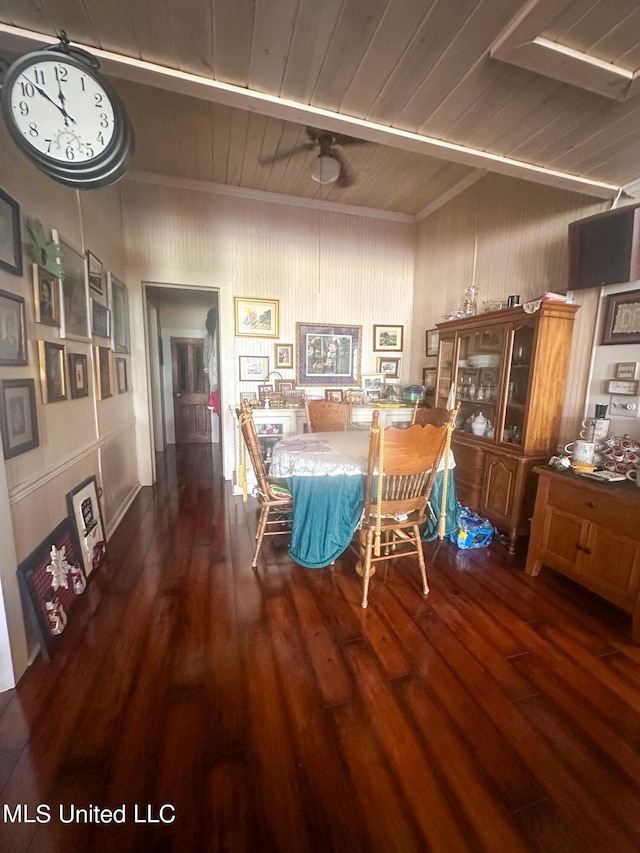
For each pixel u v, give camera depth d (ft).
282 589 6.77
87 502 7.24
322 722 4.23
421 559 6.75
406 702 4.51
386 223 13.47
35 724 4.16
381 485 6.22
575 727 4.25
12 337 4.90
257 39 3.91
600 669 5.07
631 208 6.39
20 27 3.85
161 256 11.41
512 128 5.25
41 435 5.63
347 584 6.97
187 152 9.61
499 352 8.98
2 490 4.51
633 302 6.88
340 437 8.65
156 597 6.48
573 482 6.42
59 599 5.65
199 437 20.10
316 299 13.05
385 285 13.75
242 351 12.58
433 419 9.18
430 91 4.56
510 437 8.64
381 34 3.81
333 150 9.43
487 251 10.37
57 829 3.25
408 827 3.31
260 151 9.53
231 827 3.28
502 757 3.90
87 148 4.27
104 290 8.94
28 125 4.06
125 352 10.85
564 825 3.34
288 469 7.02
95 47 4.10
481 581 7.14
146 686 4.67
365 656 5.21
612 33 3.72
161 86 4.60
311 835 3.24
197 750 3.90
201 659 5.11
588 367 7.73
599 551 6.12
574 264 7.41
